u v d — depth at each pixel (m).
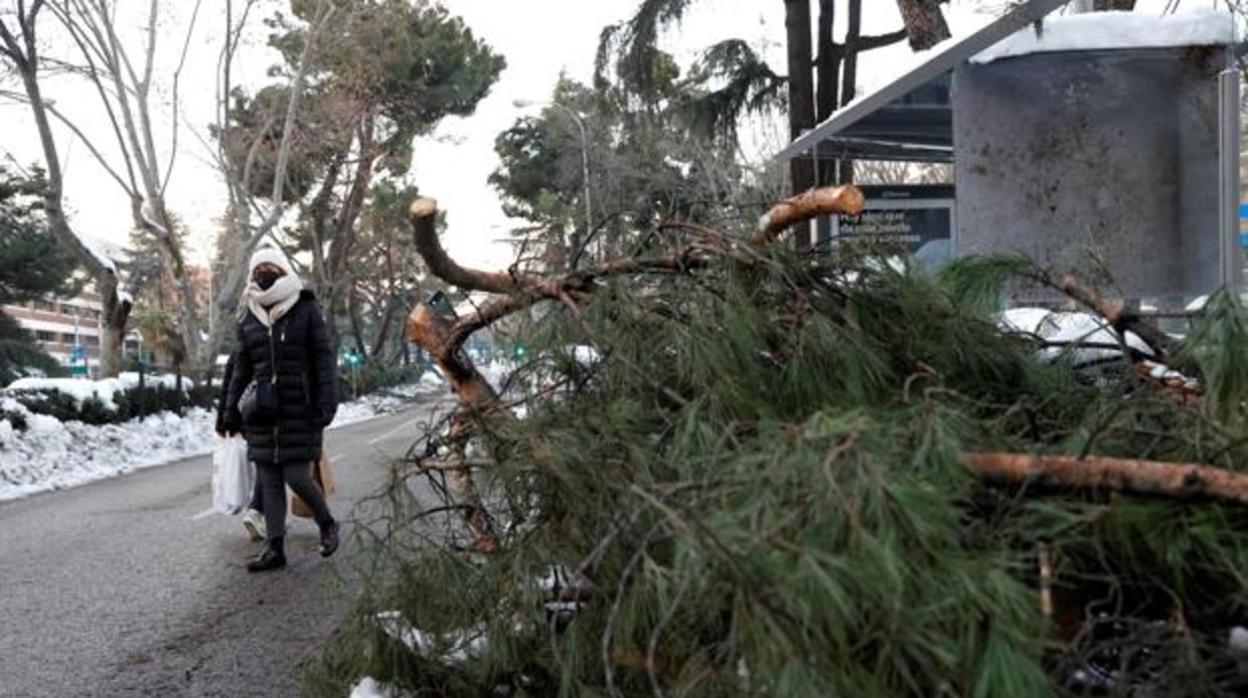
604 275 3.23
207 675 4.47
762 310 2.91
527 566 2.76
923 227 9.72
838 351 2.69
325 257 42.44
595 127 23.16
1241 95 6.47
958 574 1.81
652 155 19.25
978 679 1.75
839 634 1.74
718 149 15.88
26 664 4.74
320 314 6.57
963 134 6.30
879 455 1.93
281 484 6.62
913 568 1.81
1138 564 2.11
